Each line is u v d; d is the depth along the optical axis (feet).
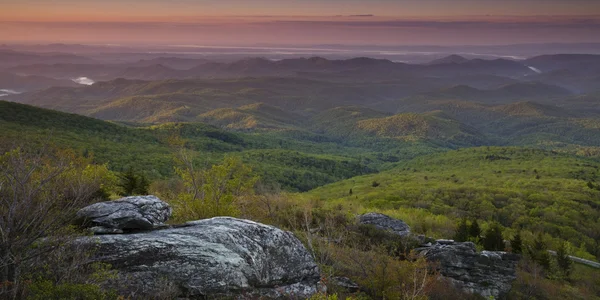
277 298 33.91
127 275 27.96
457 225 121.60
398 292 45.93
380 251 60.64
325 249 51.85
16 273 22.86
